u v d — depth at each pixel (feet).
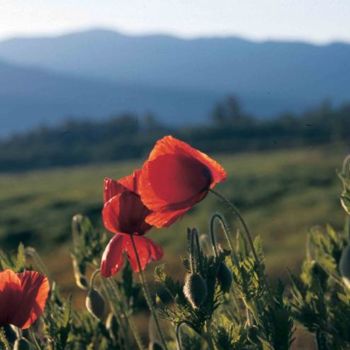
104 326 12.69
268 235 107.24
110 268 10.39
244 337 10.18
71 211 166.71
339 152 279.08
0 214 166.81
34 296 10.09
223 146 385.91
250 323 10.52
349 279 10.29
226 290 9.88
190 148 9.82
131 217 10.25
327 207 129.90
